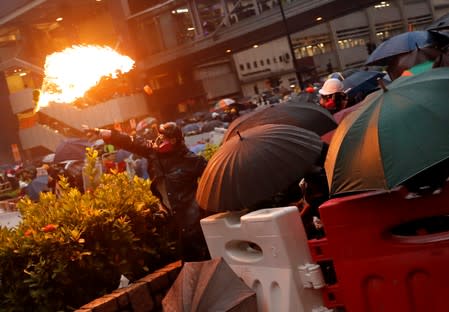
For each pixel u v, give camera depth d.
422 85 3.41
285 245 3.90
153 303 4.74
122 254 5.03
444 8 83.25
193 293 3.94
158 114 66.94
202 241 5.49
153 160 5.61
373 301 3.62
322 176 4.52
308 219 4.57
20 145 70.56
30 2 59.56
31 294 4.55
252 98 45.22
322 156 4.76
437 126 3.22
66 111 64.31
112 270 4.99
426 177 3.51
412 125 3.26
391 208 3.47
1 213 23.14
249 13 56.84
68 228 4.76
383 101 3.44
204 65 72.69
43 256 4.70
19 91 68.62
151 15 61.19
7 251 4.70
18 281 4.69
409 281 3.46
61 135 65.50
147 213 5.55
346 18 74.44
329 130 5.83
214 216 4.61
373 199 3.52
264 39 58.12
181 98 68.88
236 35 56.31
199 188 4.61
